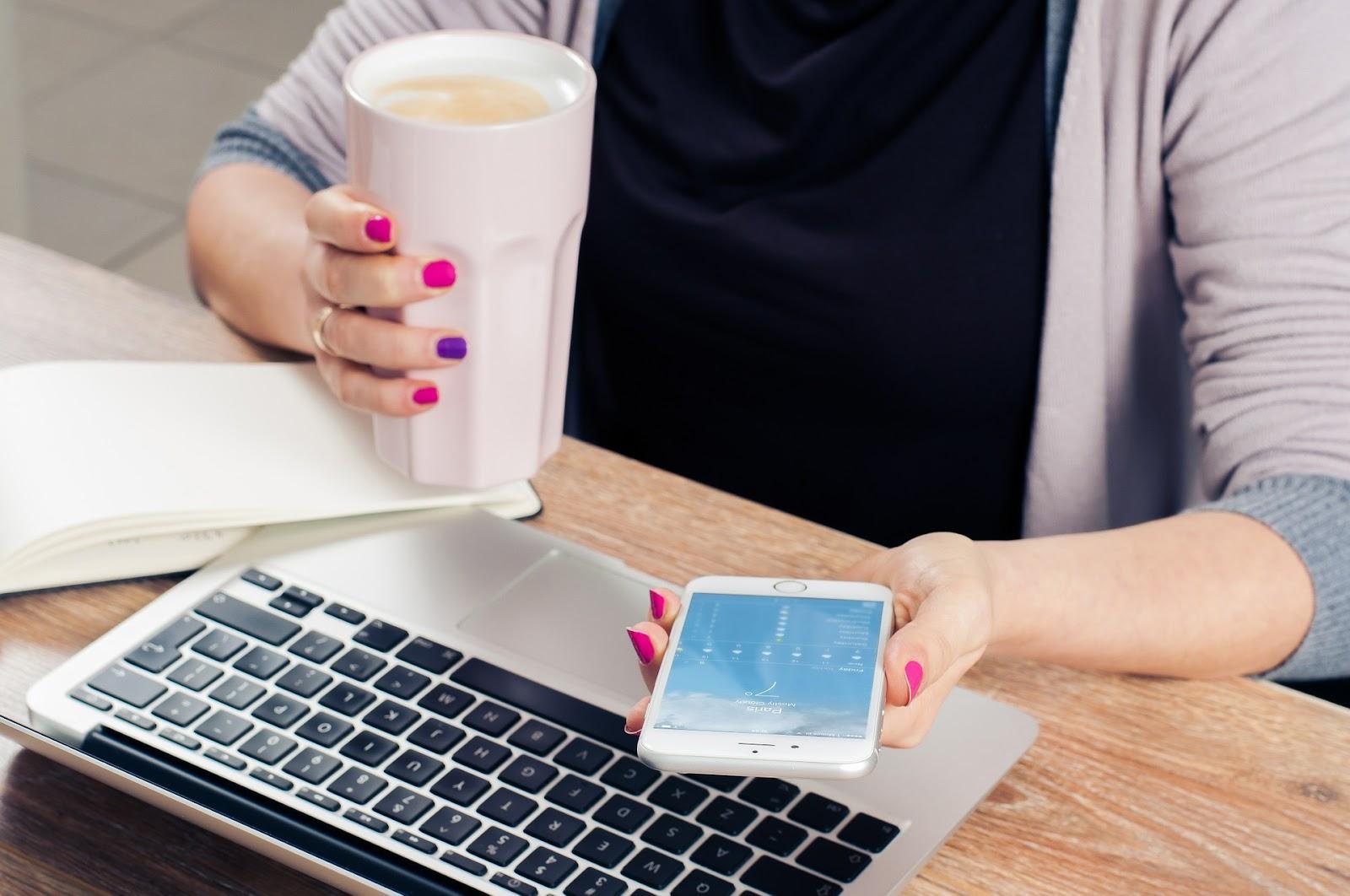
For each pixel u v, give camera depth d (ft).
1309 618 2.38
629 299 3.60
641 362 3.70
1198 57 2.92
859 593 1.90
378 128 1.95
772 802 1.84
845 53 3.23
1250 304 2.81
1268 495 2.57
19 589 2.22
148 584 2.28
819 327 3.37
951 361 3.31
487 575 2.23
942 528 3.57
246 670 2.01
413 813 1.79
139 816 1.93
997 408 3.37
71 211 8.16
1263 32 2.85
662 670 1.78
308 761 1.86
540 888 1.70
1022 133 3.20
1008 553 2.28
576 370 3.82
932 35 3.23
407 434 2.21
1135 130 3.08
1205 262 2.94
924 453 3.48
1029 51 3.20
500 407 2.17
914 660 1.75
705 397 3.65
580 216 2.11
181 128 8.99
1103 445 3.32
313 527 2.33
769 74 3.35
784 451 3.61
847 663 1.76
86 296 2.98
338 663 2.03
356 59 2.08
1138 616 2.24
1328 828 1.96
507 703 1.98
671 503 2.54
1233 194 2.89
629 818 1.80
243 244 2.96
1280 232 2.81
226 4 10.36
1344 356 2.70
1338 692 3.06
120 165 8.59
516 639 2.10
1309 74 2.80
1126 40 3.03
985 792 1.93
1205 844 1.92
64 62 9.51
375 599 2.16
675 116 3.50
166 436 2.39
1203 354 2.92
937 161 3.26
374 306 2.08
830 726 1.65
